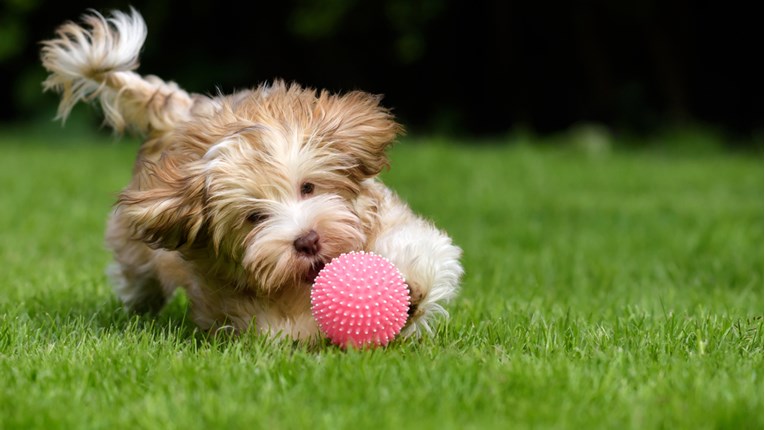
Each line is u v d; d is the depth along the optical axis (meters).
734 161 18.45
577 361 4.73
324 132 5.05
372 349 4.77
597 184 15.13
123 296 6.55
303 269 4.83
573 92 24.19
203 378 4.34
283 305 5.16
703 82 23.50
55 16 24.19
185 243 5.19
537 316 5.95
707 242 9.70
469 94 24.69
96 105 7.00
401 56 22.92
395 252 5.04
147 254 6.22
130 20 6.46
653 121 22.89
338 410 3.97
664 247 9.74
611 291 7.63
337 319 4.66
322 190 5.07
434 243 5.18
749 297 7.31
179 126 5.66
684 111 23.02
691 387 4.18
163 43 24.27
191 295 5.68
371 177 5.31
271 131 4.98
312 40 24.45
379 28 24.00
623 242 10.05
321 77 24.94
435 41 24.11
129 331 5.41
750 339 5.34
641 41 23.88
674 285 8.01
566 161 17.97
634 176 15.93
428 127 24.75
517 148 19.20
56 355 4.93
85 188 13.83
